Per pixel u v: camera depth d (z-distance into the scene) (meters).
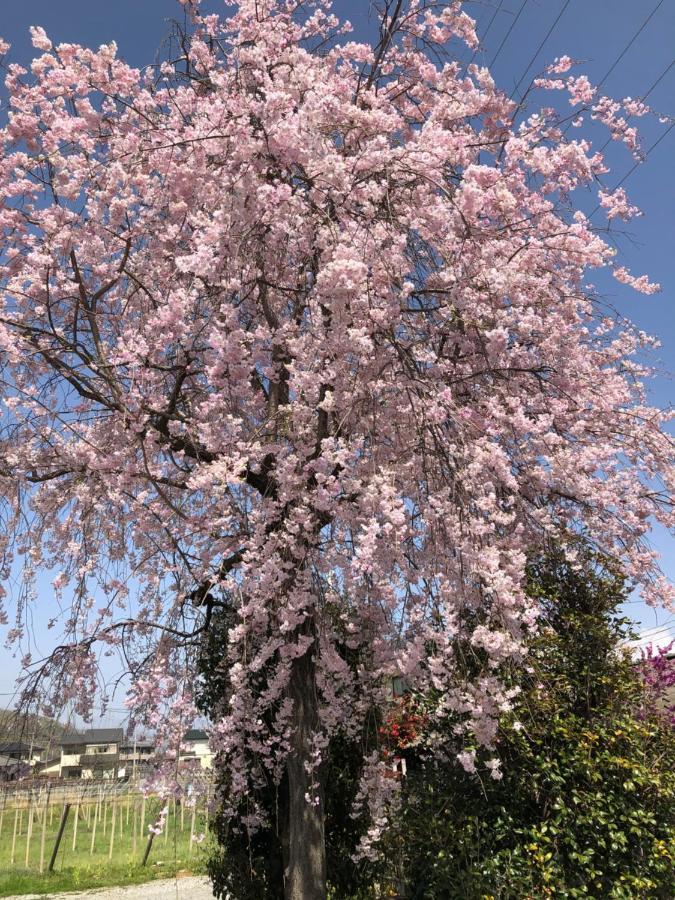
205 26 5.07
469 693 3.28
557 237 4.50
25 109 4.23
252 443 4.00
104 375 3.90
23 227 4.37
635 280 5.18
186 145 4.15
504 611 3.28
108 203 4.24
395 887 4.83
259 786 4.48
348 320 3.64
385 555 3.68
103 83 4.36
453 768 4.12
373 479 3.66
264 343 4.25
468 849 3.70
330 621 4.24
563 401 4.57
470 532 3.41
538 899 3.37
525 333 4.18
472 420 3.87
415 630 3.71
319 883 3.90
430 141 3.94
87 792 11.63
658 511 4.82
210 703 5.16
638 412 4.90
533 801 3.81
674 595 4.45
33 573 4.32
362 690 4.51
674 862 3.52
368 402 3.89
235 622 4.86
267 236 4.22
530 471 4.19
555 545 4.38
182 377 4.21
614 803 3.61
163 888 9.17
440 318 4.28
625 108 4.87
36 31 4.11
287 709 4.14
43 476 4.46
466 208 3.76
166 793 3.90
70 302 4.68
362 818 4.81
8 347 3.88
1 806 10.61
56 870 10.41
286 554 3.90
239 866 4.91
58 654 4.45
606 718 3.97
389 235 3.86
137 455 4.38
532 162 4.31
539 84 4.97
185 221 4.65
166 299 4.45
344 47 4.98
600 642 4.21
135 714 4.35
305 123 3.56
